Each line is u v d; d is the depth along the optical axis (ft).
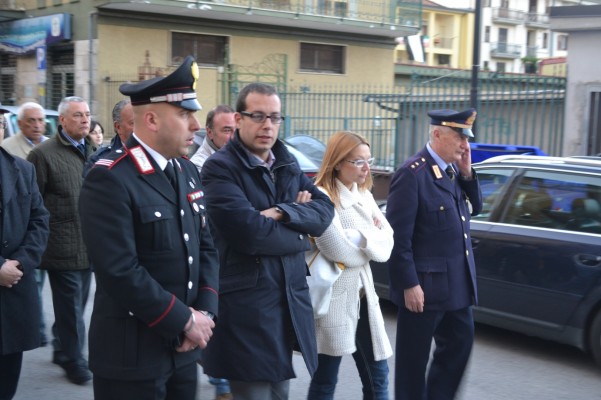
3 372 12.44
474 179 13.08
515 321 17.93
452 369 13.10
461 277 12.66
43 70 59.16
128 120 14.74
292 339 10.37
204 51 69.05
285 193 10.71
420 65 105.29
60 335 15.71
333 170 12.27
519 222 18.13
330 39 76.59
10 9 68.54
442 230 12.49
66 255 15.44
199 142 28.71
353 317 12.11
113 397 8.62
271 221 10.02
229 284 10.11
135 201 8.36
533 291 17.47
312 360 10.39
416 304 12.34
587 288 16.55
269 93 10.37
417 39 99.25
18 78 70.90
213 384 14.66
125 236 8.22
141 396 8.54
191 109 8.60
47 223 13.28
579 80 37.50
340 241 11.59
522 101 40.14
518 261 17.75
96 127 21.47
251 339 9.98
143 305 8.17
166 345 8.58
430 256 12.50
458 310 12.83
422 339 12.57
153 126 8.58
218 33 68.80
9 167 12.51
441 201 12.51
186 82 8.55
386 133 47.01
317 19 71.20
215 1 64.75
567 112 38.09
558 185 17.79
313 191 11.23
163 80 8.44
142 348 8.46
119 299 8.19
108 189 8.25
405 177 12.49
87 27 62.13
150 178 8.55
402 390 12.80
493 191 19.01
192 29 66.95
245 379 9.93
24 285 12.31
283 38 73.31
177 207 8.78
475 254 18.56
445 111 12.78
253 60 71.46
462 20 186.19
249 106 10.32
